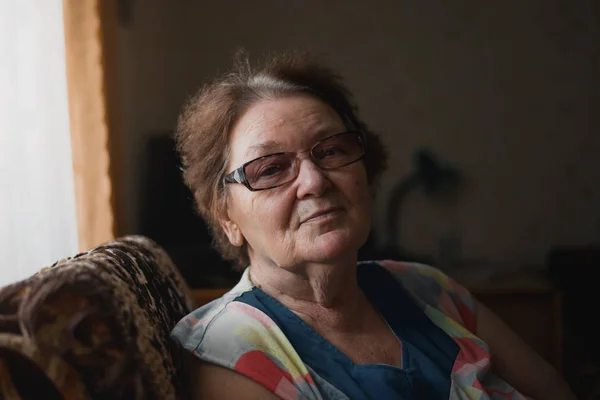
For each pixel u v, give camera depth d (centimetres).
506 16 270
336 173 89
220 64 283
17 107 136
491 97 272
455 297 112
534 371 107
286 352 85
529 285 224
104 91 143
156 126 247
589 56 267
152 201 230
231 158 95
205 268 223
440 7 272
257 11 281
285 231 88
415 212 274
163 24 262
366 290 104
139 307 72
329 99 102
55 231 140
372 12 276
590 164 269
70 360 60
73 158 143
